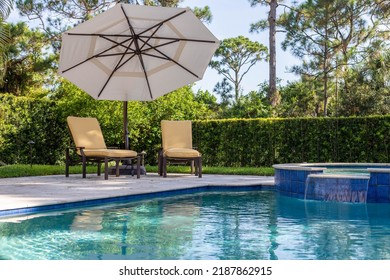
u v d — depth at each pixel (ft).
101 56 31.30
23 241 13.19
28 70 63.52
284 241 13.32
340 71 62.90
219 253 11.87
